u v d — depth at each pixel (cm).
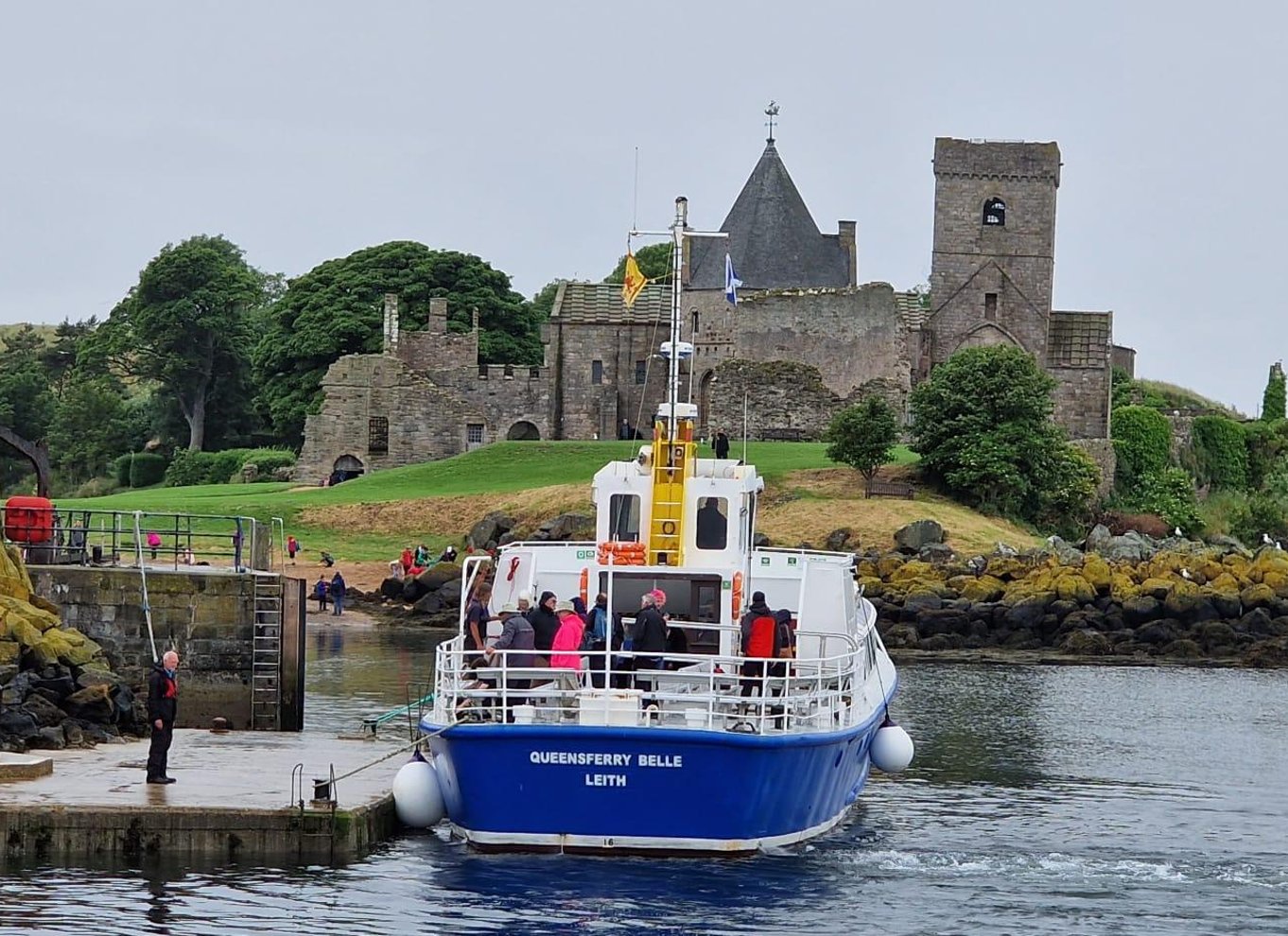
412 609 8744
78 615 5078
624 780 3444
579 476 11600
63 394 18462
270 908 3219
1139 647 8131
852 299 13112
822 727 3703
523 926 3184
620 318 13862
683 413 3916
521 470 11900
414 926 3158
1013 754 5241
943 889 3538
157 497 11650
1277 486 12725
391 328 13762
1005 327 14150
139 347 16262
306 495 11381
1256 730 5819
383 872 3434
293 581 5119
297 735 4803
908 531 9512
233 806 3528
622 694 3478
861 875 3600
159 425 16700
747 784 3453
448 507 10656
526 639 3612
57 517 6144
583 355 13875
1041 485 10781
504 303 15125
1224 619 8306
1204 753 5334
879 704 4134
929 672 7319
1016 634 8288
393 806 3728
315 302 14950
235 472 14475
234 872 3409
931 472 10881
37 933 3042
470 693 3444
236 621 5091
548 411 13850
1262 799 4603
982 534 9819
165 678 3734
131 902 3216
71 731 4250
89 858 3450
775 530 9819
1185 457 13162
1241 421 14938
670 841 3488
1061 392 13600
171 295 16200
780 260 13638
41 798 3544
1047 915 3388
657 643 3581
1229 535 11681
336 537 10362
